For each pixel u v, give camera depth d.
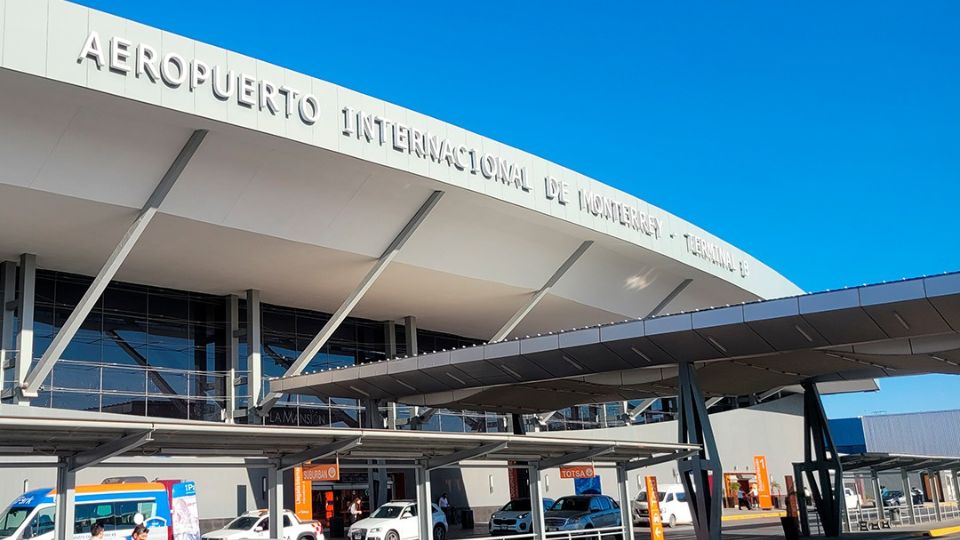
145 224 28.94
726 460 58.56
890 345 25.41
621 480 25.20
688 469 26.19
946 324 22.62
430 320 48.09
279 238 32.91
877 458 34.56
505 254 39.81
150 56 25.45
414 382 31.36
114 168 27.64
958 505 52.44
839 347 25.06
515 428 39.94
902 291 22.06
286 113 28.25
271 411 39.84
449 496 44.16
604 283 46.53
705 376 30.05
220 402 38.81
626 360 26.95
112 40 24.72
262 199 31.11
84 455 14.54
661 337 25.62
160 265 35.12
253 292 39.41
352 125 30.03
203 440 15.47
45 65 23.38
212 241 32.78
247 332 39.22
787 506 28.36
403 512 31.22
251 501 35.25
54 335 34.47
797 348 24.73
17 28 23.03
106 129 26.39
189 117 26.36
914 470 43.22
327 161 30.33
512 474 48.25
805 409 32.66
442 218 36.00
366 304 43.59
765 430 63.47
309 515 30.70
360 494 41.06
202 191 29.81
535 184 36.72
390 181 32.53
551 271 42.56
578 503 31.98
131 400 35.94
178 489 22.92
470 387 30.94
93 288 28.95
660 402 59.81
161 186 28.66
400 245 35.41
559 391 32.59
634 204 43.12
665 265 47.38
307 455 17.06
